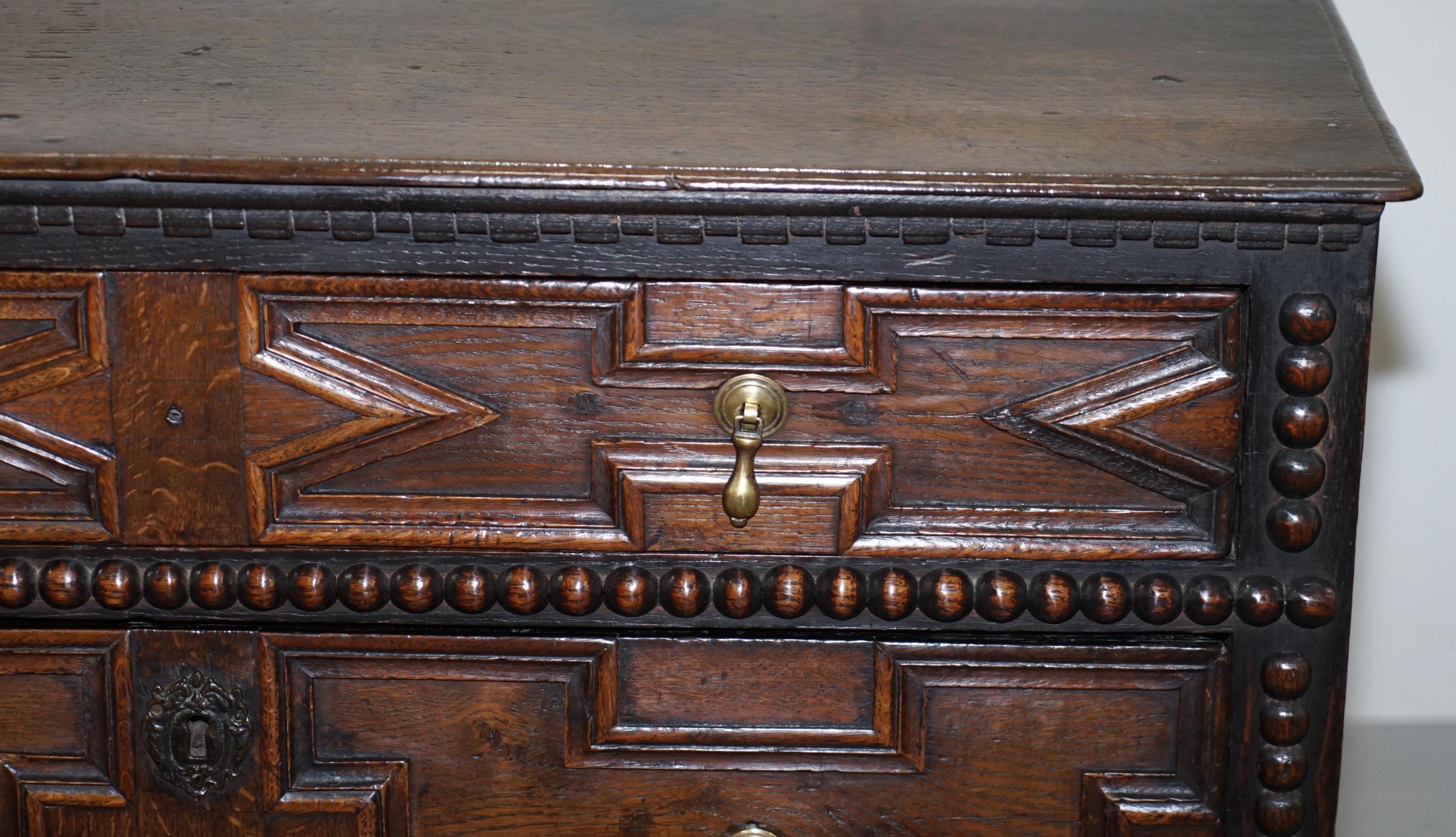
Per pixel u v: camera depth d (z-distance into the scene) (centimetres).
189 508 122
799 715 124
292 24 134
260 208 118
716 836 125
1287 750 123
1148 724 123
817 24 135
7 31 131
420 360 120
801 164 118
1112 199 117
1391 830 166
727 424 120
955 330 119
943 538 121
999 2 138
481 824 125
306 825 125
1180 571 121
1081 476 121
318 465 122
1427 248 170
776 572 122
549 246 118
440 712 124
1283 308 118
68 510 122
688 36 134
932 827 125
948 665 123
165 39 131
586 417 121
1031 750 124
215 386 121
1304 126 122
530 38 133
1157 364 120
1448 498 175
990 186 116
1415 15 167
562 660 124
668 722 124
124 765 125
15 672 124
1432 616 177
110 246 119
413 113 123
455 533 122
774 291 119
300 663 124
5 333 120
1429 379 173
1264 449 120
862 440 121
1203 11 136
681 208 117
